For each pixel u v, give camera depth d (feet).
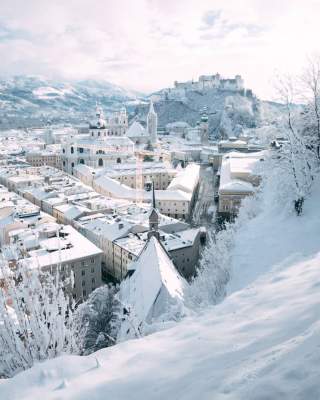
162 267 191.42
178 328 61.00
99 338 175.42
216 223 448.24
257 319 53.88
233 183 458.09
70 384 47.57
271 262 125.18
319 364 31.04
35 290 69.21
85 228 364.38
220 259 153.99
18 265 71.67
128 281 209.77
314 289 60.44
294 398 28.17
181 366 45.14
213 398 32.55
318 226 138.51
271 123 183.01
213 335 52.85
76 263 271.28
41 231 300.61
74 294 273.13
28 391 48.01
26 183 556.92
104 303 208.44
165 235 322.14
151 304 174.29
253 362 37.27
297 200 153.89
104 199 454.81
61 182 550.77
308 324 44.86
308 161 163.94
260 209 196.75
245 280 120.37
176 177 572.51
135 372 46.75
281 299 60.49
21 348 67.41
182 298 169.58
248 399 30.04
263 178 225.76
